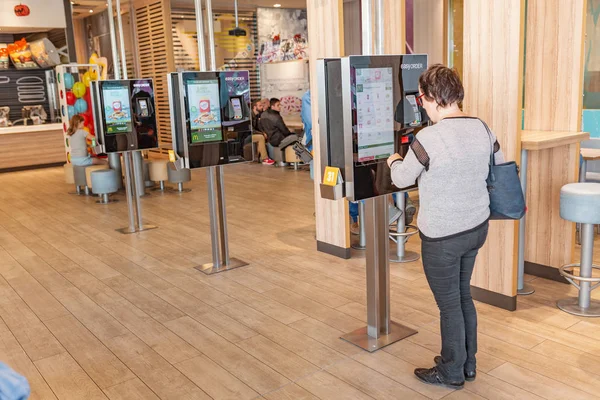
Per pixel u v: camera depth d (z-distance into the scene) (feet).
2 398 3.89
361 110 9.66
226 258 16.65
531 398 9.18
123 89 20.47
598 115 21.85
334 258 17.04
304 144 23.68
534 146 12.09
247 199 26.16
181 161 15.34
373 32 10.82
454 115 8.70
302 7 50.24
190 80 14.79
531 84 14.66
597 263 15.56
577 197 11.85
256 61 49.65
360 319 12.58
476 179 8.61
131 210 21.08
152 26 40.96
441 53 29.81
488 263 12.87
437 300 9.19
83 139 29.37
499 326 11.84
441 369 9.55
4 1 37.63
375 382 9.90
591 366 10.12
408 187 10.89
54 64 40.04
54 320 13.28
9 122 39.34
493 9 11.89
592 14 22.11
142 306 13.91
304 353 11.10
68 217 24.18
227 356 11.12
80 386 10.23
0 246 19.94
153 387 10.08
